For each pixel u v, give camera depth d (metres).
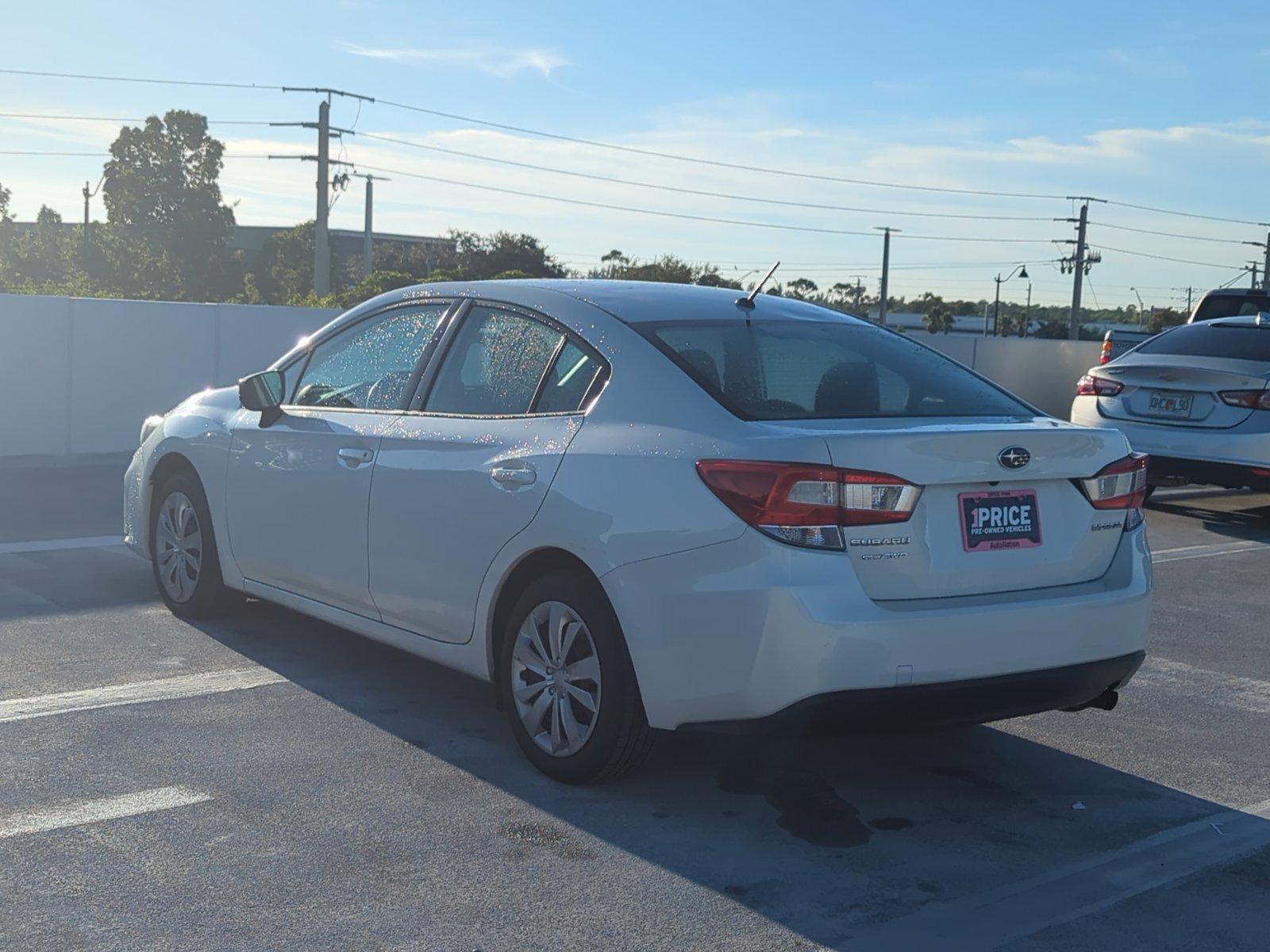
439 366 4.90
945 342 19.36
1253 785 4.58
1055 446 4.10
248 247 120.56
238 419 5.77
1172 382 10.27
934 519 3.89
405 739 4.66
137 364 12.63
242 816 3.93
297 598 5.42
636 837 3.89
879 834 4.00
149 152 78.12
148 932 3.19
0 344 11.78
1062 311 106.06
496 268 71.00
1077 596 4.07
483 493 4.41
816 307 5.06
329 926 3.26
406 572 4.76
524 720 4.37
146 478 6.31
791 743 4.79
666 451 3.96
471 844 3.79
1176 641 6.67
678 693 3.87
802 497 3.70
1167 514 11.41
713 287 5.07
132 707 4.92
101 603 6.50
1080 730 5.16
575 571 4.18
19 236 92.81
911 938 3.33
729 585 3.73
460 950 3.17
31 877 3.47
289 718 4.86
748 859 3.76
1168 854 3.93
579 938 3.25
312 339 5.63
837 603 3.67
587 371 4.36
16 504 9.48
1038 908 3.52
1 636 5.84
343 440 5.06
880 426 3.99
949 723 3.90
